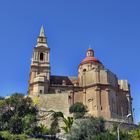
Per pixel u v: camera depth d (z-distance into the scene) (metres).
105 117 108.62
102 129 75.31
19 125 76.25
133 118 118.12
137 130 64.44
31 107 83.62
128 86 124.00
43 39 128.88
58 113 91.94
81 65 126.56
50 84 118.12
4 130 75.38
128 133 71.88
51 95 107.81
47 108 104.88
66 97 106.50
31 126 76.81
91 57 128.75
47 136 77.69
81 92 117.44
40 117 91.94
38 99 107.00
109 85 115.25
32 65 121.00
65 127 81.94
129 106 119.62
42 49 125.25
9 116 78.88
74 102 115.62
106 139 65.25
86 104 114.25
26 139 69.94
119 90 120.50
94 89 114.44
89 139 68.94
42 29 132.38
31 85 116.31
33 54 123.94
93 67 123.25
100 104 111.75
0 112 78.81
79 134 71.75
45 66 121.44
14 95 83.12
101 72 117.44
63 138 76.81
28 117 77.44
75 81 124.12
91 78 117.50
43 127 81.06
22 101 81.88
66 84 122.38
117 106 115.88
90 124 74.06
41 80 115.31
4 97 90.50
